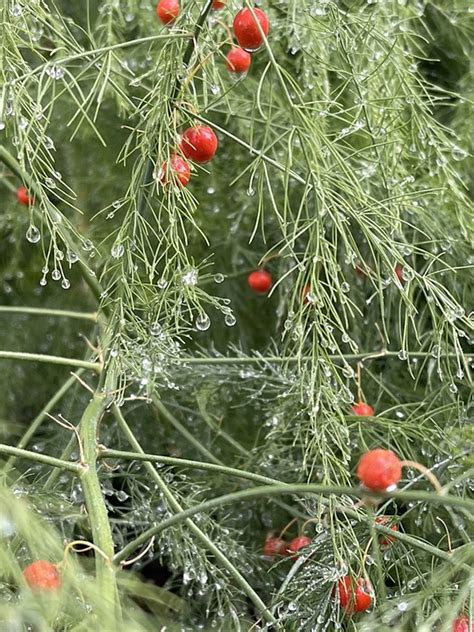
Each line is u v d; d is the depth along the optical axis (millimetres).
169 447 488
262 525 462
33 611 298
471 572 321
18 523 315
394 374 473
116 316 377
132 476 428
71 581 306
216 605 429
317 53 435
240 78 369
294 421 440
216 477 457
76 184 515
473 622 319
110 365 380
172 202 370
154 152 369
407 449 412
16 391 522
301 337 356
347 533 374
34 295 531
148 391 399
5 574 311
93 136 507
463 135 480
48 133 509
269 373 493
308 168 353
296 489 324
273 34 450
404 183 423
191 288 380
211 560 432
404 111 462
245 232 504
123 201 370
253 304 514
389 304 443
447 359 394
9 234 536
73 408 504
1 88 387
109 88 471
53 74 363
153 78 421
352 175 364
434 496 313
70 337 524
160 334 386
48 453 490
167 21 375
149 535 337
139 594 342
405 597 328
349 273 471
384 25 453
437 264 456
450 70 513
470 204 450
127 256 373
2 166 510
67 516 394
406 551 377
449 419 415
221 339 518
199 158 367
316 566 378
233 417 492
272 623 359
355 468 432
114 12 494
